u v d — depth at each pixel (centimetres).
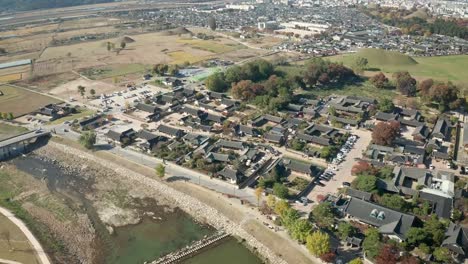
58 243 11331
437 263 9844
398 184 13275
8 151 16612
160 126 17825
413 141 16550
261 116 19188
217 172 14238
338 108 19975
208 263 10581
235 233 11619
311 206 12369
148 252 11069
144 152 16125
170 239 11588
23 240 11288
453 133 17375
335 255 10219
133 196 13700
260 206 12431
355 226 11344
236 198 12912
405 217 11044
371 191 12644
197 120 18788
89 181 14700
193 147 16388
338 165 14925
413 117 18875
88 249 11194
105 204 13312
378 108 19975
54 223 12244
